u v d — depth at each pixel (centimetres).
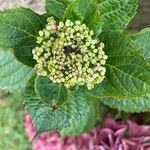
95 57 15
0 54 19
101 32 16
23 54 16
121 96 16
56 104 15
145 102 19
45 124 16
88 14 15
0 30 16
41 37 15
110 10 17
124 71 16
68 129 28
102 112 31
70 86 16
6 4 25
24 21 16
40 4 24
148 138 28
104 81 16
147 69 15
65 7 16
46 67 15
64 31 15
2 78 20
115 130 29
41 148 30
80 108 16
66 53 15
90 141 29
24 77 20
